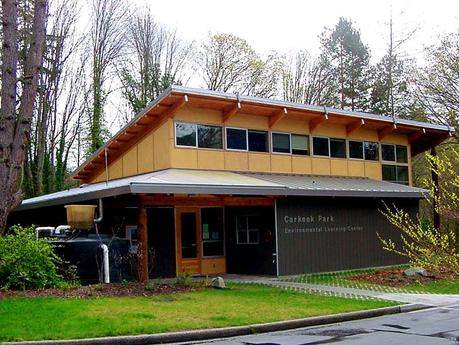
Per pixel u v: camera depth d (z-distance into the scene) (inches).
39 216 977.5
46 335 371.9
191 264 835.4
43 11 551.2
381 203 952.9
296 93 1882.4
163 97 763.4
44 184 1338.6
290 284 696.4
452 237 346.6
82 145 1455.5
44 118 1314.0
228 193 690.8
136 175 851.4
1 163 515.8
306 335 411.5
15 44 530.0
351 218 898.7
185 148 797.2
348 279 754.2
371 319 491.2
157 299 522.9
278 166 898.7
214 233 872.3
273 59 1939.0
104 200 749.9
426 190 954.1
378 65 1822.1
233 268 862.5
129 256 679.7
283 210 808.3
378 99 1809.8
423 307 546.0
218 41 1736.0
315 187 802.2
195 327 410.6
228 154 841.5
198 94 774.5
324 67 1948.8
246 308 492.1
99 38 1434.5
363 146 1036.5
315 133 959.6
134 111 1528.1
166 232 813.9
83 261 656.4
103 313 438.6
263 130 890.1
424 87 1380.4
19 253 542.9
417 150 1150.3
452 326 440.1
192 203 737.0
